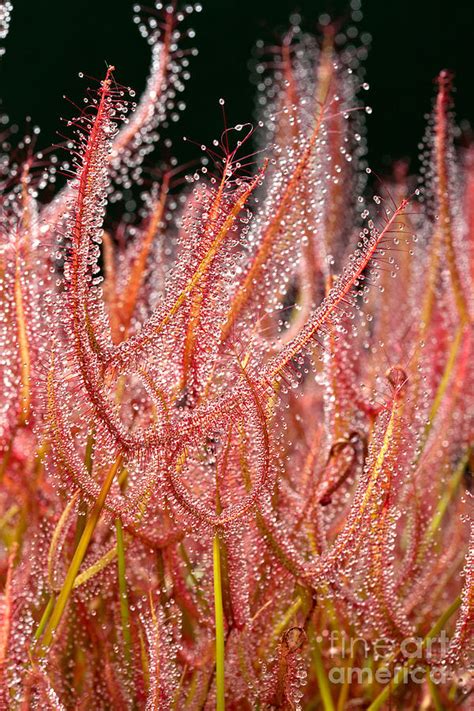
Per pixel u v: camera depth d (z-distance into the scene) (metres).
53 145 0.31
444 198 0.37
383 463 0.31
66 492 0.33
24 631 0.32
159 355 0.31
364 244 0.31
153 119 0.37
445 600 0.37
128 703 0.32
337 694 0.35
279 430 0.34
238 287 0.32
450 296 0.40
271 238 0.32
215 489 0.31
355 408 0.34
